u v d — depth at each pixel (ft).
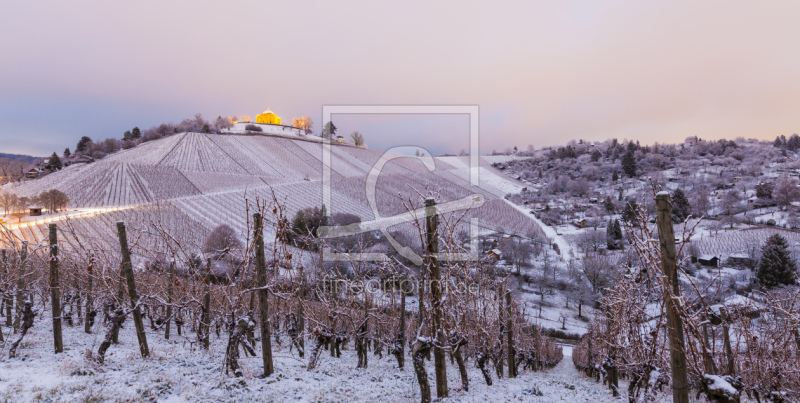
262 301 26.96
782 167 489.26
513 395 30.53
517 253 184.44
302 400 23.21
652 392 26.35
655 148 633.20
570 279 167.84
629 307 27.86
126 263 28.71
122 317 27.50
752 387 25.91
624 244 223.71
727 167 517.14
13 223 183.01
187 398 21.77
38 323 41.19
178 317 37.42
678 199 291.58
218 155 381.40
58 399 20.13
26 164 457.68
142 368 25.98
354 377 30.30
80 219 189.26
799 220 264.93
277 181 301.63
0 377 22.59
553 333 126.82
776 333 26.78
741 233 241.55
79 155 445.78
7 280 35.37
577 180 469.98
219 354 32.45
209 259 34.40
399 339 36.88
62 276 40.93
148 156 378.32
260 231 27.30
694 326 17.30
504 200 358.02
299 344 37.35
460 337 29.27
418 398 26.11
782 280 134.10
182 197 256.52
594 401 31.50
